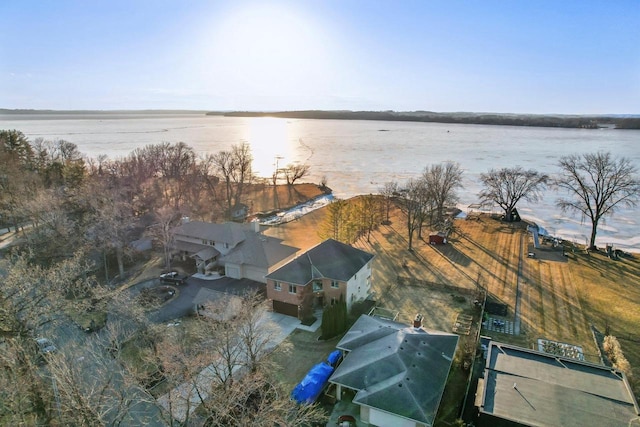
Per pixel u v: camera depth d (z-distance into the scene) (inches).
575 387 970.1
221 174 4527.6
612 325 1529.3
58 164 3213.6
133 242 2276.1
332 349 1375.5
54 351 1246.9
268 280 1624.0
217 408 901.8
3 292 1140.5
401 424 984.3
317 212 3432.6
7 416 920.3
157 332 1248.2
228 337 1066.1
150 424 1031.0
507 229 2960.1
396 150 7864.2
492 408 901.8
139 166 3590.1
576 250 2479.1
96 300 1595.7
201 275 2001.7
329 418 1060.5
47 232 2064.5
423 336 1214.9
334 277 1599.4
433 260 2271.2
